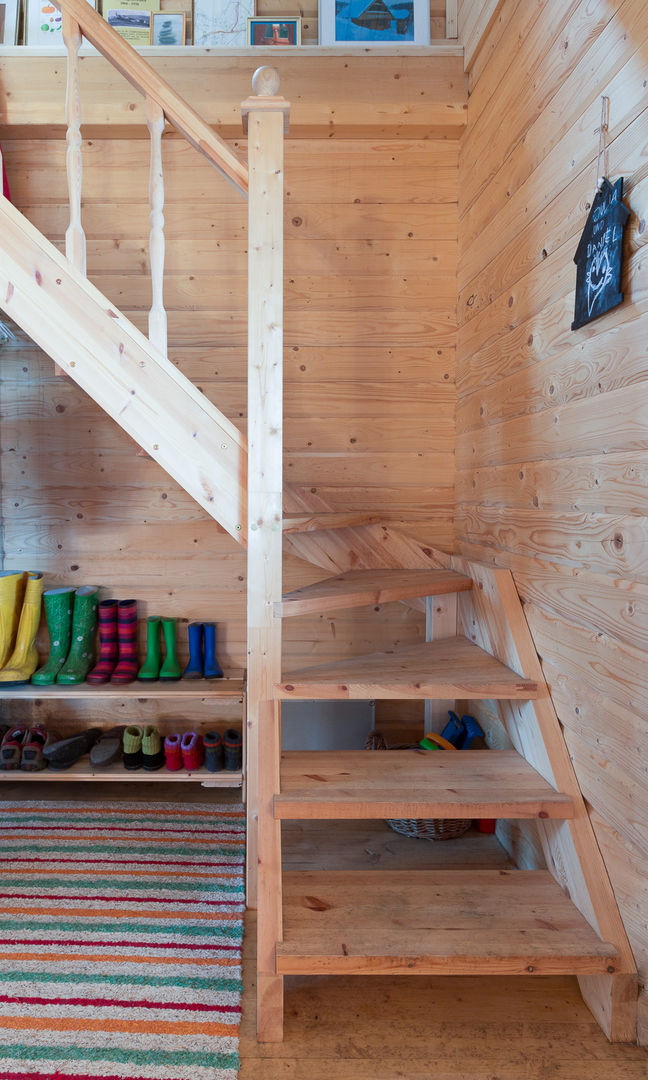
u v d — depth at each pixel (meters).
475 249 2.47
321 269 2.71
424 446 2.75
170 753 2.50
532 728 1.80
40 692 2.49
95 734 2.70
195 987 1.58
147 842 2.25
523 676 1.84
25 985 1.57
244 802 2.54
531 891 1.64
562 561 1.69
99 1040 1.42
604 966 1.40
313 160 2.69
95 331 1.81
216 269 2.69
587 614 1.55
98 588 2.78
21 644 2.65
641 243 1.30
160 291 1.82
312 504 2.50
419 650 2.19
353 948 1.40
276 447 1.77
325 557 2.57
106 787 2.71
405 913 1.54
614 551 1.42
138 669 2.72
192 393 1.84
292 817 1.54
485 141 2.34
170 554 2.78
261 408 1.77
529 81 1.92
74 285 1.81
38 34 2.62
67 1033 1.43
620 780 1.41
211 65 2.54
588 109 1.54
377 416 2.74
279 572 1.77
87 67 2.52
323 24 2.62
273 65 2.54
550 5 1.77
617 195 1.37
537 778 1.73
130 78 1.76
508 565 2.11
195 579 2.79
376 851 2.24
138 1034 1.43
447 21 2.67
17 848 2.20
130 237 2.68
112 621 2.69
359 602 1.96
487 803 1.56
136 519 2.77
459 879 1.69
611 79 1.43
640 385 1.31
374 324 2.73
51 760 2.49
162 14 2.63
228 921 1.83
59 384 2.72
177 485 2.76
